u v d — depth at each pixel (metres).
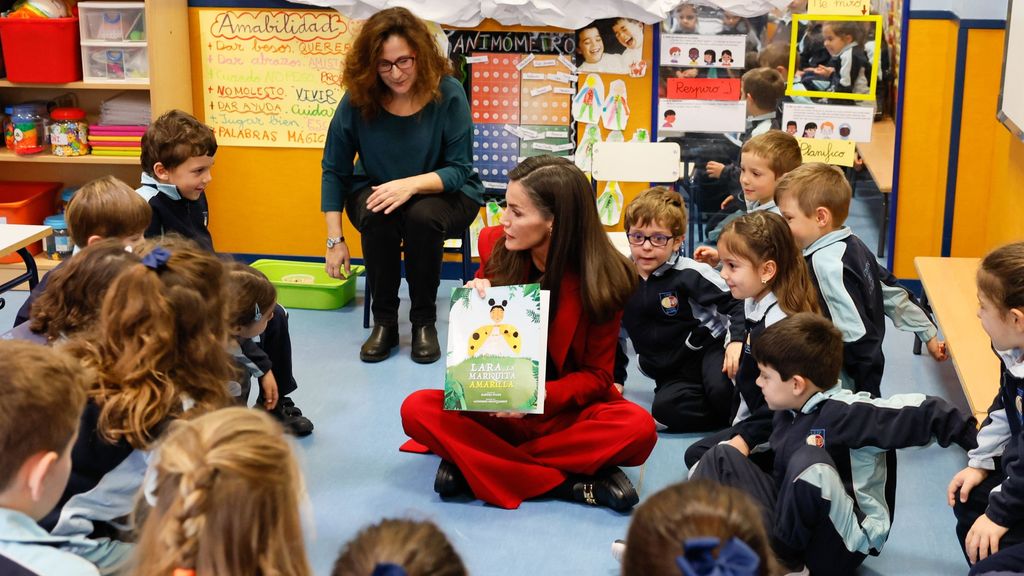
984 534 2.27
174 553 1.31
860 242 3.06
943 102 4.42
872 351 2.91
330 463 3.14
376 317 3.99
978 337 3.24
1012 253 2.20
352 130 4.01
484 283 2.90
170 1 4.49
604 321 2.91
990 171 4.43
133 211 2.77
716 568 1.07
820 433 2.49
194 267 2.12
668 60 4.48
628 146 4.26
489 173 4.68
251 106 4.72
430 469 3.12
